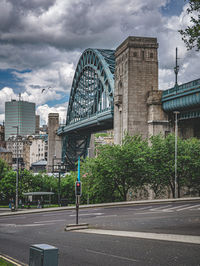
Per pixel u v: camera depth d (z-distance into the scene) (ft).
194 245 50.29
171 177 193.88
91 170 189.78
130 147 189.06
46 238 67.31
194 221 80.89
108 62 332.80
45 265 23.62
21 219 118.52
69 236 67.67
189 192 208.54
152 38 262.06
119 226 79.82
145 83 258.78
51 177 301.63
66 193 289.12
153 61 261.24
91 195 201.98
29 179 286.25
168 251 46.75
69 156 549.95
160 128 244.22
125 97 261.85
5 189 279.49
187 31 59.00
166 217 91.97
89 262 42.50
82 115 437.58
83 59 426.10
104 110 319.27
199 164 184.14
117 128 276.21
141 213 105.60
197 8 58.08
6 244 62.13
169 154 188.03
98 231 73.15
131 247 51.11
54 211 142.00
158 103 244.42
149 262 41.01
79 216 109.70
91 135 545.85
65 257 46.29
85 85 423.64
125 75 263.70
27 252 52.06
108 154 188.96
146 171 183.11
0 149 577.43
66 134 532.73
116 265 40.14
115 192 206.49
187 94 208.54
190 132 244.42
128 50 259.19
